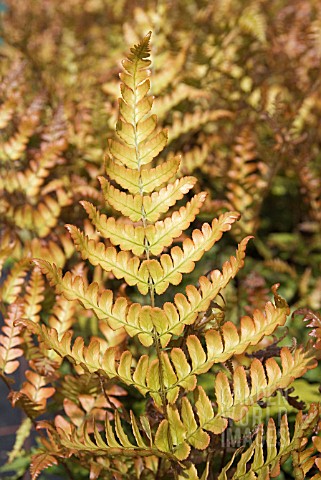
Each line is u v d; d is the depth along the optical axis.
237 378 0.52
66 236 0.80
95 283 0.53
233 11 1.33
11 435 1.08
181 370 0.52
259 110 1.14
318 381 0.90
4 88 1.05
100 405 0.65
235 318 0.94
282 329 0.94
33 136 1.08
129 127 0.53
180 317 0.53
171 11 1.41
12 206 0.86
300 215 1.40
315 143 1.25
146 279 0.53
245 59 1.30
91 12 1.73
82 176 1.04
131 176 0.53
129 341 0.78
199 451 0.61
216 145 1.16
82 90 1.28
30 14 1.74
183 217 0.54
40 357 0.67
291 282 1.19
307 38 1.29
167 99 0.97
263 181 0.98
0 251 0.73
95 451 0.54
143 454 0.53
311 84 1.24
